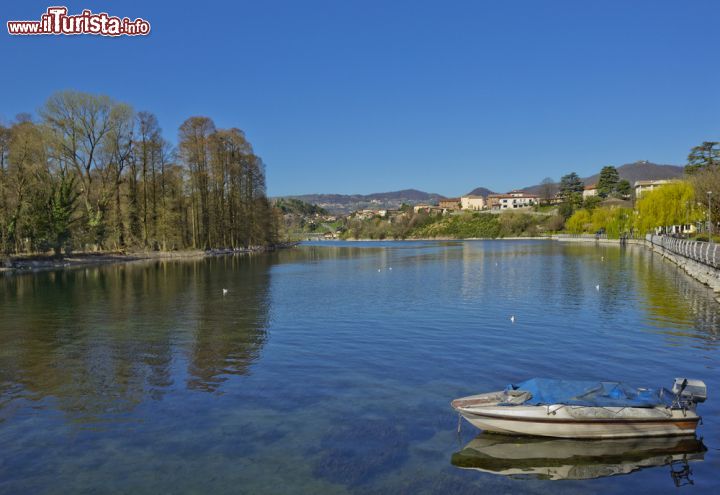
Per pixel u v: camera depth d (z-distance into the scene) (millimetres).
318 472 11789
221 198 103688
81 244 79312
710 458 12422
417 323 28188
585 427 13133
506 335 24984
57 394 16891
